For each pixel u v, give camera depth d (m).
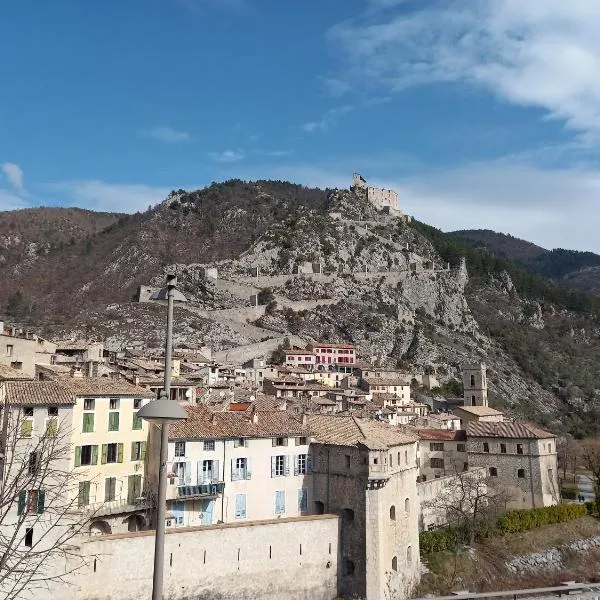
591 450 159.25
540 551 95.12
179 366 154.50
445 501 95.19
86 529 58.31
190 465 69.19
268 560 66.44
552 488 110.69
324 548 70.38
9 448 38.81
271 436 74.00
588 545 100.94
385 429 82.06
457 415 161.25
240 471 72.06
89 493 63.62
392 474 73.94
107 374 103.88
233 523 65.50
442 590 79.00
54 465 56.97
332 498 74.62
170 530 61.03
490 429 114.31
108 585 57.12
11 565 48.81
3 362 95.75
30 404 57.56
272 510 73.38
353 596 70.31
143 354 175.75
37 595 53.12
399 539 75.00
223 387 133.38
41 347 120.19
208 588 62.38
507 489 109.75
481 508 95.25
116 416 67.69
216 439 70.81
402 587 74.12
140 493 68.81
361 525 70.88
